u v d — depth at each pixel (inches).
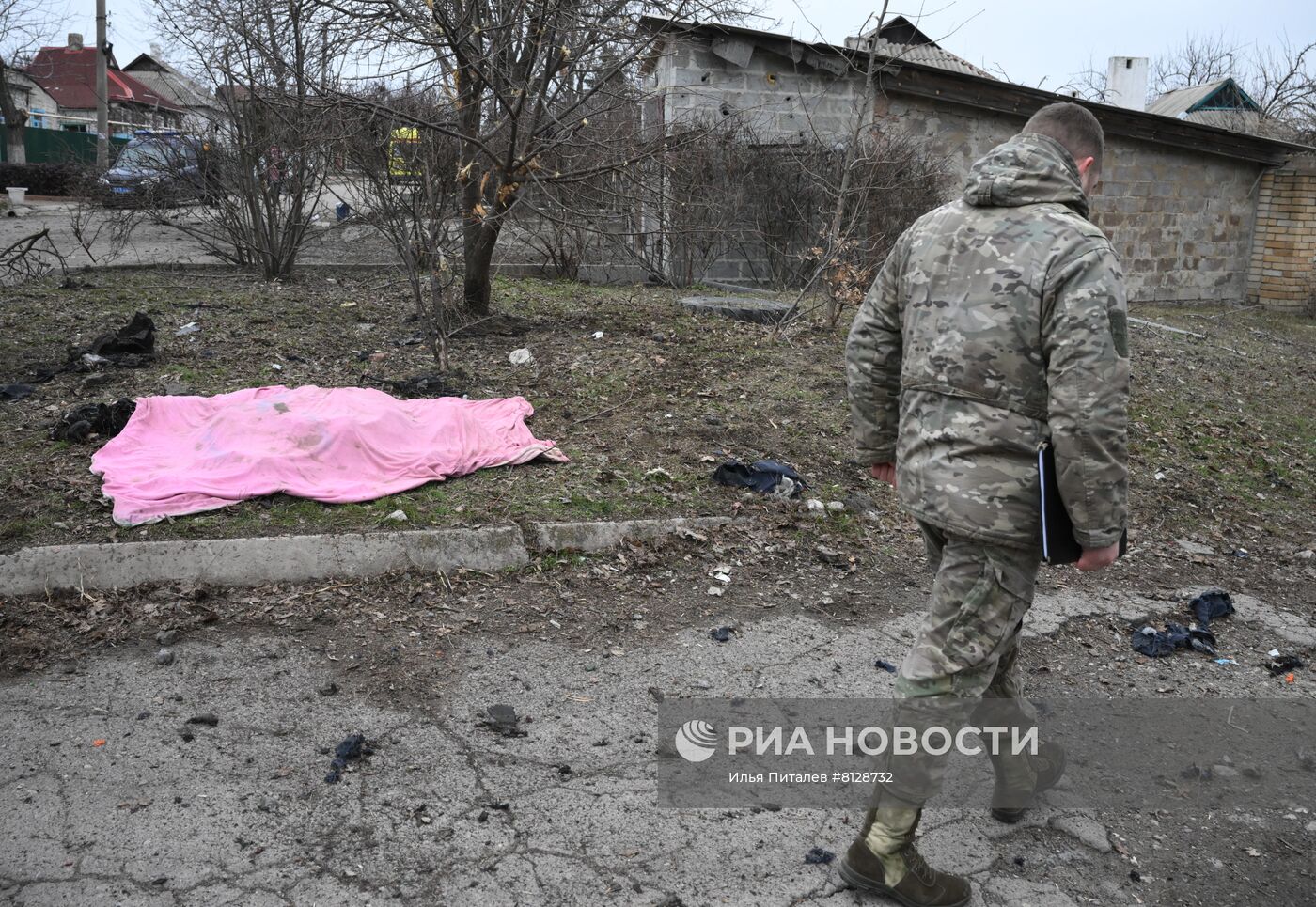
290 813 113.4
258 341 297.9
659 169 388.2
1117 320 94.7
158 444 202.2
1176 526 231.1
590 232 438.9
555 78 314.8
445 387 255.8
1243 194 617.6
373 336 313.7
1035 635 173.9
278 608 157.6
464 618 160.2
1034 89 532.7
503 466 211.3
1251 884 113.4
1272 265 618.8
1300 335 513.7
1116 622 181.2
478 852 109.2
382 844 109.4
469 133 310.2
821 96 510.6
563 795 120.0
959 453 100.3
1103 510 95.4
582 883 105.8
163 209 445.7
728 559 188.5
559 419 243.3
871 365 112.0
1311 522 243.4
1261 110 983.0
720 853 112.0
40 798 112.8
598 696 142.4
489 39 296.5
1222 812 126.5
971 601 100.7
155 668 140.9
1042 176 101.7
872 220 441.4
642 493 206.2
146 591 157.1
